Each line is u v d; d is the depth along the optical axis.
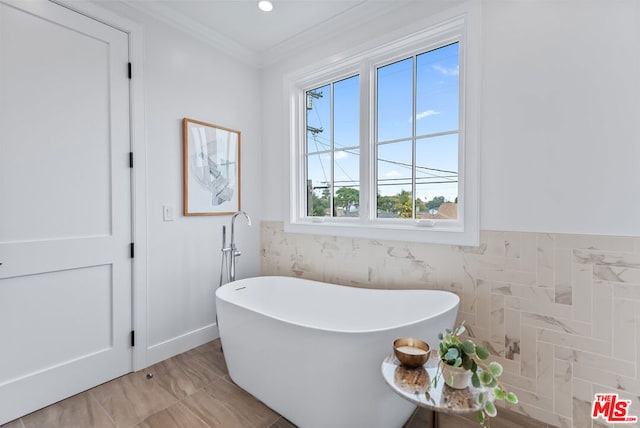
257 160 2.92
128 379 1.96
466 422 1.58
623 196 1.37
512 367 1.65
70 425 1.55
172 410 1.67
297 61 2.64
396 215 2.21
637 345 1.34
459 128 1.89
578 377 1.48
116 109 1.95
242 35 2.51
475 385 1.01
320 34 2.42
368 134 2.29
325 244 2.49
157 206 2.16
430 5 1.90
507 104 1.65
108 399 1.76
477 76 1.73
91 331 1.86
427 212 2.07
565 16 1.50
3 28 1.54
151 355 2.13
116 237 1.96
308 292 2.33
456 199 1.95
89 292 1.85
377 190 2.31
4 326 1.56
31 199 1.63
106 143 1.91
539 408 1.57
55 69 1.70
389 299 1.96
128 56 2.00
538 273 1.58
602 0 1.41
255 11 2.18
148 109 2.10
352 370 1.35
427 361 1.25
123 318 2.00
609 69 1.40
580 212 1.47
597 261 1.43
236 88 2.71
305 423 1.51
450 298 1.68
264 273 2.94
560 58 1.51
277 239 2.84
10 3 1.55
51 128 1.69
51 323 1.71
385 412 1.41
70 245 1.76
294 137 2.74
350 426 1.40
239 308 1.76
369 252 2.23
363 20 2.19
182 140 2.30
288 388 1.56
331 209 2.60
